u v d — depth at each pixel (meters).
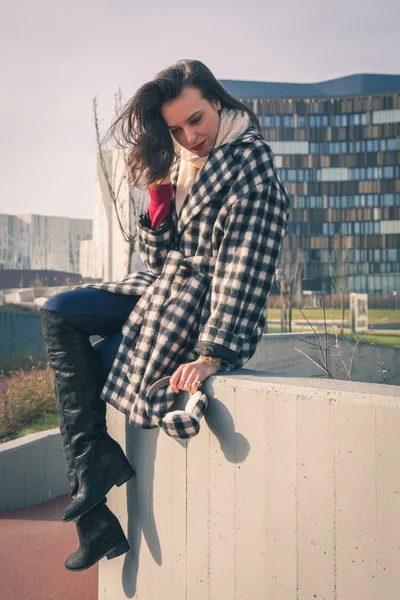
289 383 1.64
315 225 80.62
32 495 4.67
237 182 1.89
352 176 80.94
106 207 36.31
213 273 1.95
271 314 44.41
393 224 80.12
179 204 2.03
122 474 2.05
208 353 1.79
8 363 12.75
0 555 3.47
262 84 84.50
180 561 1.93
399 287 79.12
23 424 6.98
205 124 1.94
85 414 2.02
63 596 2.94
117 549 2.12
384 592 1.41
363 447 1.45
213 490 1.81
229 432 1.76
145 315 2.00
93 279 51.91
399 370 10.39
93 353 2.08
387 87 84.50
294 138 81.00
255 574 1.69
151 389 1.89
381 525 1.41
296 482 1.58
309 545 1.56
